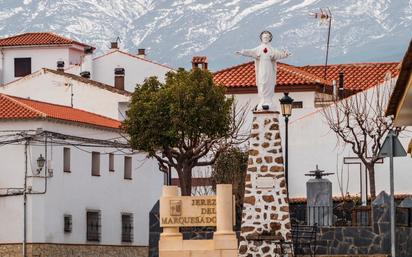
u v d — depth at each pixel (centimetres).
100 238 9762
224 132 8112
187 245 6166
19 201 9088
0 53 13200
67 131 9462
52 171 9231
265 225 6262
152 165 10400
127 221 10125
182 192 8031
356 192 8212
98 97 10756
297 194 8325
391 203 4972
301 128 8356
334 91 9675
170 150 8081
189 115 7950
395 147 4944
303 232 6406
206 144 8069
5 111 9219
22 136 9125
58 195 9300
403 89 4150
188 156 8044
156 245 6925
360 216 6725
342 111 8275
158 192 10500
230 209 6159
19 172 9125
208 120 7981
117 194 9994
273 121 6291
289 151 8369
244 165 8169
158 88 8175
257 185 6284
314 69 10706
